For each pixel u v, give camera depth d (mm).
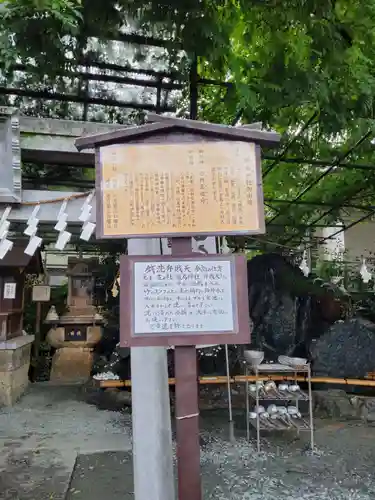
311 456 4953
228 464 4707
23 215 3705
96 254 11734
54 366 9938
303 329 9031
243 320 2527
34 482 4242
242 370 7914
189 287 2551
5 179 3656
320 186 8250
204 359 8227
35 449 5141
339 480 4320
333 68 4234
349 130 5973
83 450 5109
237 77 4637
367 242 13125
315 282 9680
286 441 5477
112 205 2572
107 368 8258
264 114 5012
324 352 7988
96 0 3852
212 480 4297
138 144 2613
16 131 3713
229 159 2609
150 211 2570
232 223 2570
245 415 6516
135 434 3229
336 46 4086
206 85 5957
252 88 4469
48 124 3924
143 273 2557
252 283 9461
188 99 6039
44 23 3559
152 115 2621
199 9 3928
